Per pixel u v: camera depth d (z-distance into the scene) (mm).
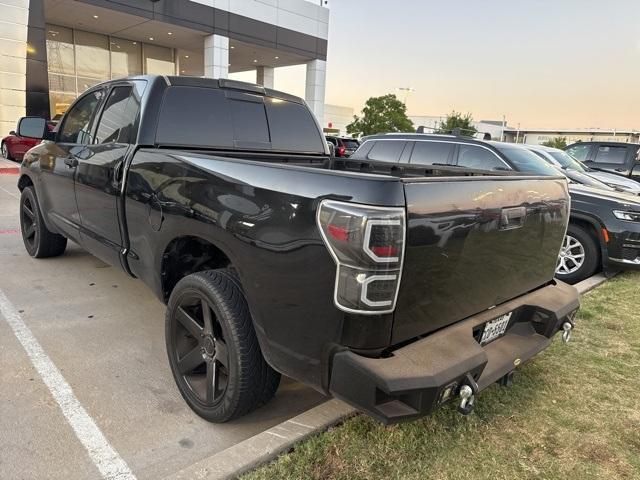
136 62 27234
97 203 3748
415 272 1928
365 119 47562
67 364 3244
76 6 20516
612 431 2730
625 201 5730
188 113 3541
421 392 1859
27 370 3143
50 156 4660
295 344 2115
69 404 2793
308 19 28078
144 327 3877
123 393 2941
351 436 2520
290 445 2400
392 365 1885
